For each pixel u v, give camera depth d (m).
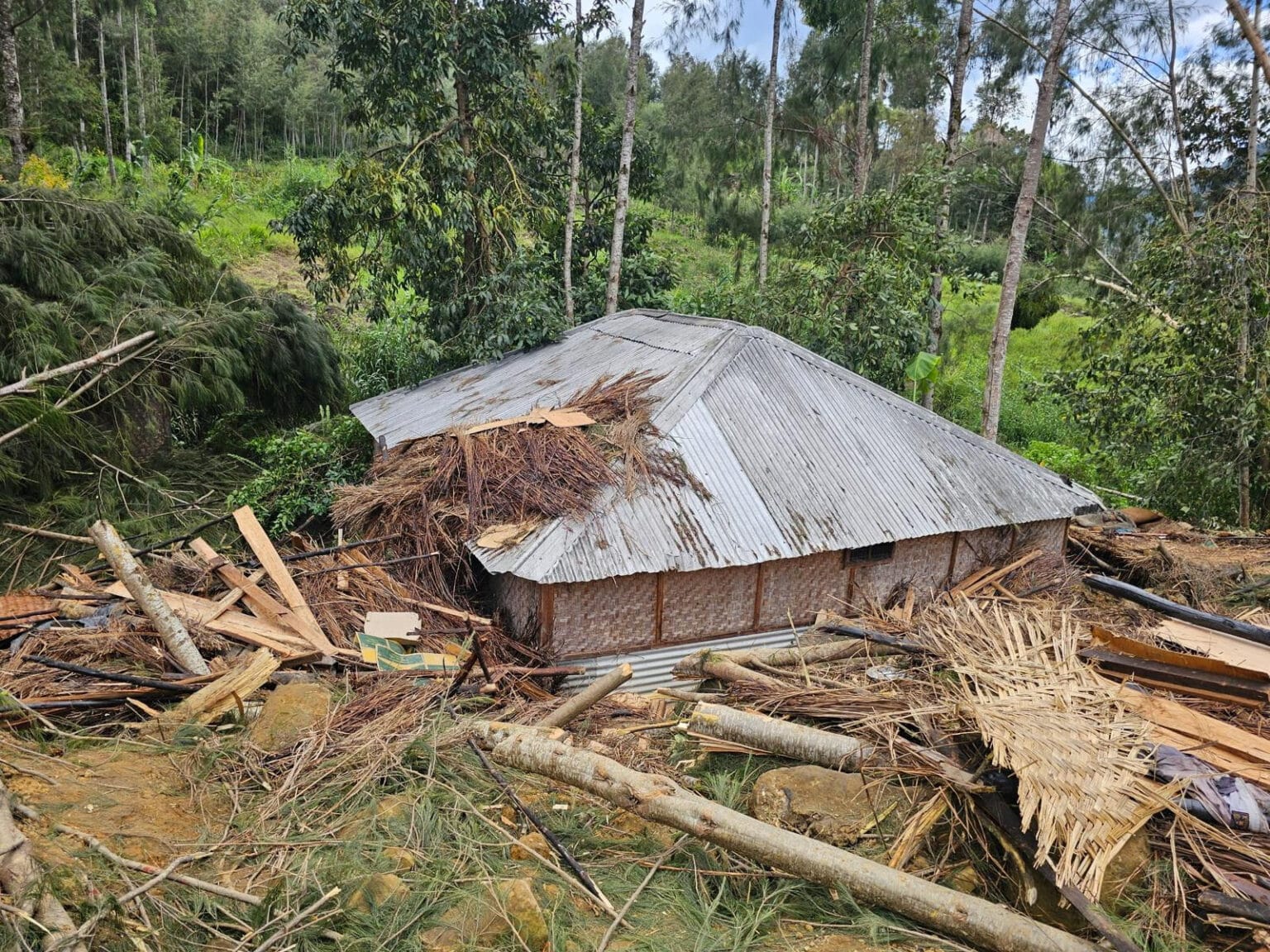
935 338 14.88
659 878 4.24
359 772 4.80
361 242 14.12
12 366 9.27
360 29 12.34
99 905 3.35
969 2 13.95
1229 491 12.07
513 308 12.95
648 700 6.69
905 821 4.52
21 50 23.81
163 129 32.34
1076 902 3.71
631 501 7.46
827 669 6.35
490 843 4.27
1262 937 3.69
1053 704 4.90
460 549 7.77
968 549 8.76
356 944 3.49
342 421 13.48
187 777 4.68
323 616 7.08
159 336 10.59
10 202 10.77
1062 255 18.45
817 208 14.26
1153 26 14.70
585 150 15.83
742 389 8.87
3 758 4.53
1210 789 4.34
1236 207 11.14
